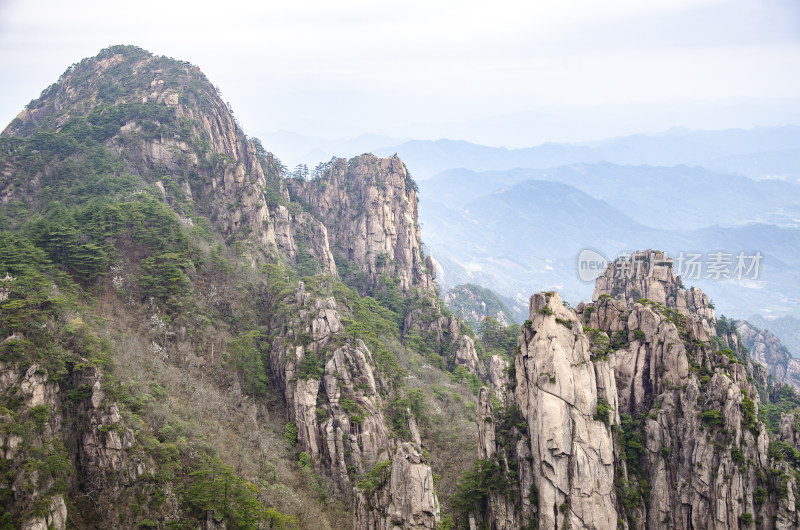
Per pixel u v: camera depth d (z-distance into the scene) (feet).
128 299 408.46
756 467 279.49
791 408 517.14
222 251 542.57
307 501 328.49
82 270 408.67
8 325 303.48
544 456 278.26
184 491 285.84
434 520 263.49
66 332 319.88
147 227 474.90
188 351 394.52
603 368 299.58
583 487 273.95
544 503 275.59
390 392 418.10
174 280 428.15
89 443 282.56
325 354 399.03
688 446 293.02
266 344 428.15
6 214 541.34
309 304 439.22
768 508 275.18
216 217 628.69
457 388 508.12
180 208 592.60
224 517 282.56
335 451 360.48
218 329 431.84
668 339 315.17
